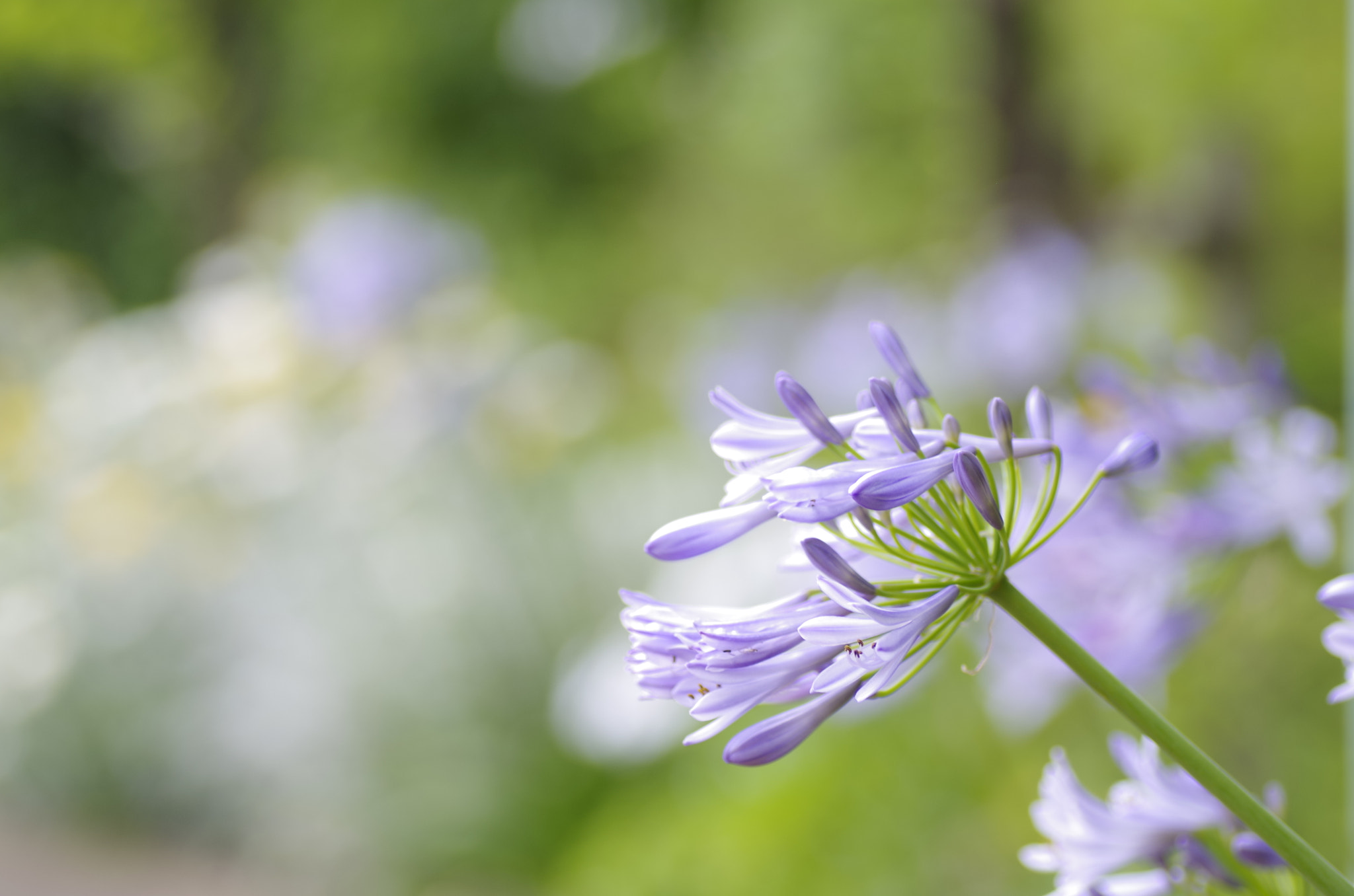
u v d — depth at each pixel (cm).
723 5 638
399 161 741
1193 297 296
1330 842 167
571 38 680
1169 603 102
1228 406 104
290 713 375
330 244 444
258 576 403
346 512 402
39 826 406
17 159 903
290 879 361
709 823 242
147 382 447
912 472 74
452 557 388
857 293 362
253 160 810
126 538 402
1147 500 103
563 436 433
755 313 385
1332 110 274
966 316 293
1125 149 336
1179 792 81
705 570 251
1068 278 285
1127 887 82
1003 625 118
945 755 219
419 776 356
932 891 212
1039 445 77
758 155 580
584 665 264
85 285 886
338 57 752
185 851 386
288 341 426
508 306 641
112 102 883
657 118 685
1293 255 279
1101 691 74
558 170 711
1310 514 101
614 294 679
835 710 75
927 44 445
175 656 408
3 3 748
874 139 471
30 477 452
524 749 353
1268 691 168
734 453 79
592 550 385
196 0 795
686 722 252
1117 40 328
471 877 340
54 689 414
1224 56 290
